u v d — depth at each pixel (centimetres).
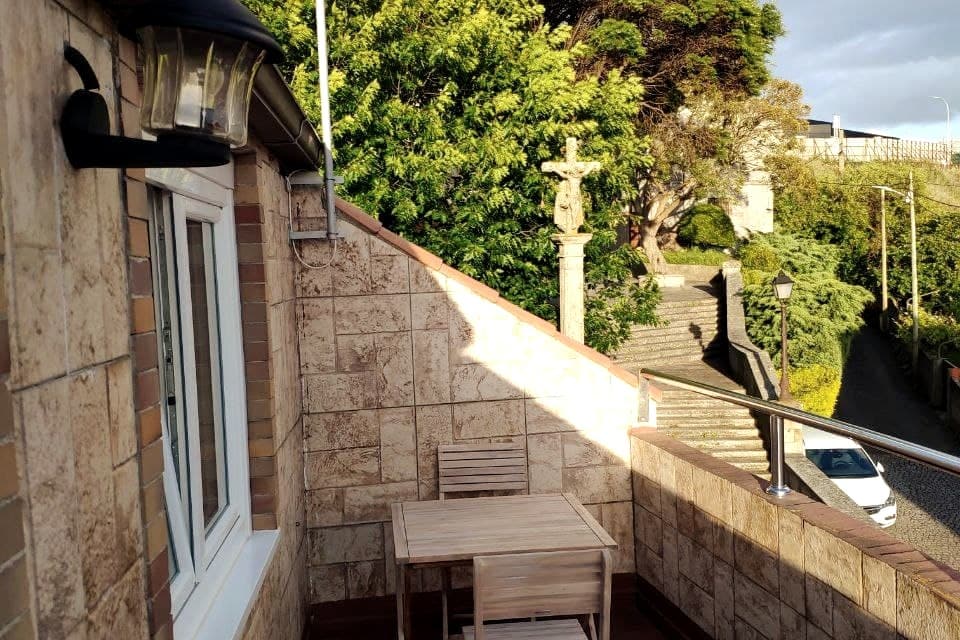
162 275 309
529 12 1138
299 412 536
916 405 2386
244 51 165
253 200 420
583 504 565
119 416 187
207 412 378
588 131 1130
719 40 2273
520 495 530
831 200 3297
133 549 192
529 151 1069
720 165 2555
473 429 558
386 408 552
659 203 2586
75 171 168
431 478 556
